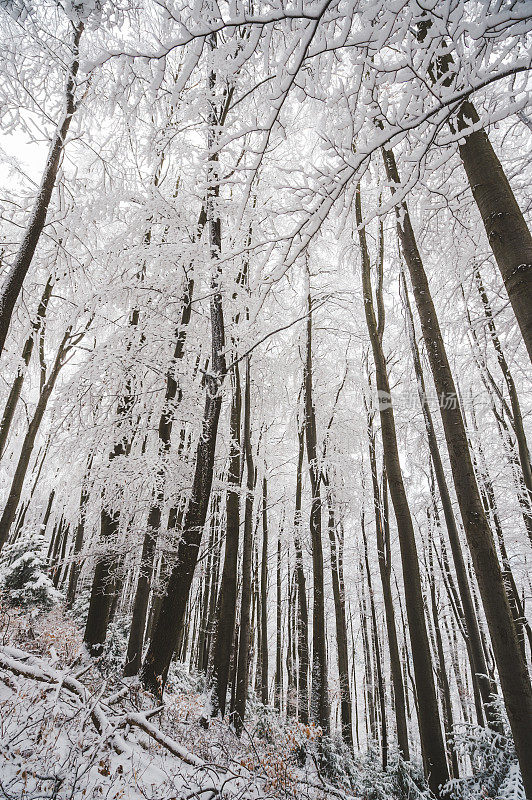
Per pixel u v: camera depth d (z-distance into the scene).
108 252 8.25
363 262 7.48
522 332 2.39
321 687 7.64
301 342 12.36
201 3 2.36
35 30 5.16
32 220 5.16
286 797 4.11
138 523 8.24
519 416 7.60
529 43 2.76
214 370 6.61
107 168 7.34
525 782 3.06
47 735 3.09
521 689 3.17
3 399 9.68
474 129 2.67
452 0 2.24
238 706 9.00
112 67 3.81
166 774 3.21
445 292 7.89
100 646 6.72
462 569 7.18
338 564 12.86
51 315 10.04
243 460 11.74
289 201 3.33
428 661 5.11
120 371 7.82
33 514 24.80
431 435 7.36
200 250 7.80
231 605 7.96
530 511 8.72
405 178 3.03
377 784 6.54
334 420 12.99
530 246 2.47
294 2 2.33
